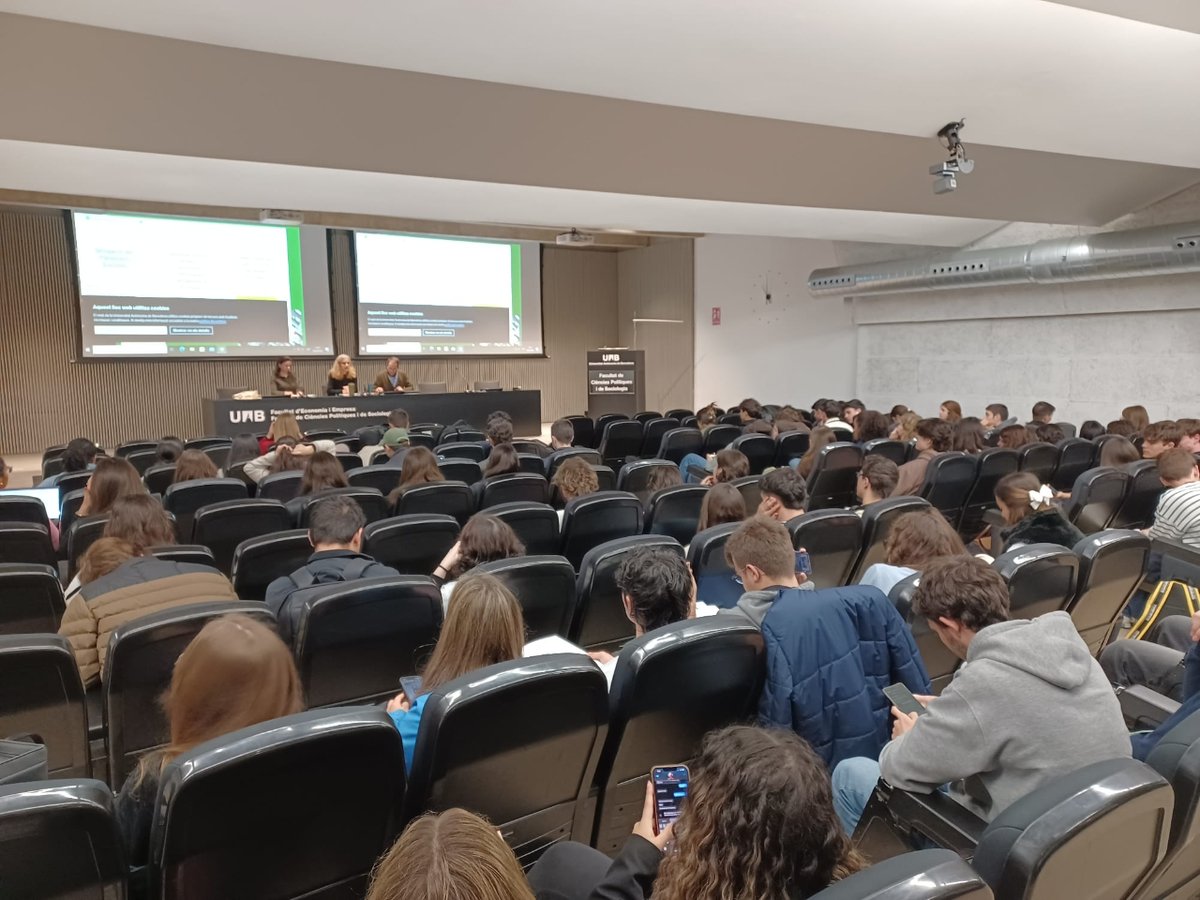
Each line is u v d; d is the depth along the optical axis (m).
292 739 1.26
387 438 6.89
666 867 1.04
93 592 2.46
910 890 0.86
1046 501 3.11
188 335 11.12
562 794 1.76
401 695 1.99
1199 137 5.72
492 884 0.78
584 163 6.18
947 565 1.88
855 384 11.86
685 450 7.08
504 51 4.41
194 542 3.79
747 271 13.11
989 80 4.73
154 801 1.38
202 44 4.39
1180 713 1.89
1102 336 8.98
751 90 4.90
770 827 0.96
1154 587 3.46
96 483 3.72
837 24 4.07
